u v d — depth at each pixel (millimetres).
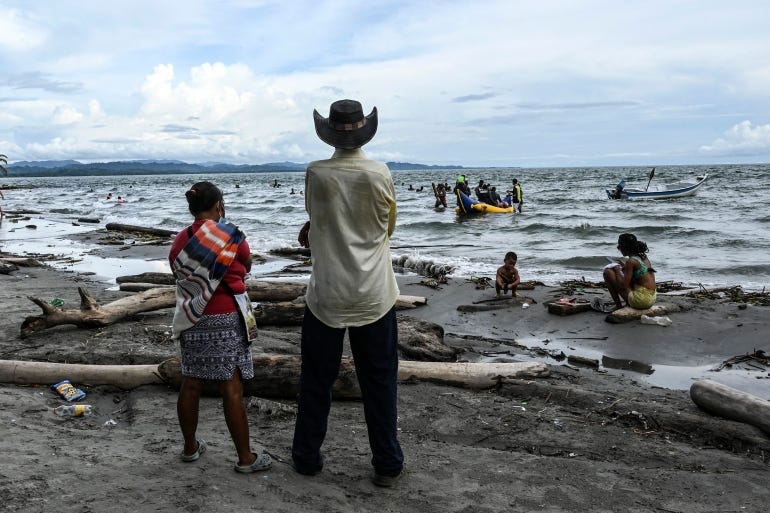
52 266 14094
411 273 13469
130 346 6223
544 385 5438
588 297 10156
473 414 4863
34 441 3615
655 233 19422
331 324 3180
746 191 41469
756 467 4027
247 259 3309
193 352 3199
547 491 3508
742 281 12031
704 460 4121
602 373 6559
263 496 3082
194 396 3299
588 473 3799
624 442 4410
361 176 3059
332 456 3834
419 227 23047
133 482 3074
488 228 22422
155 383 5129
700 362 7031
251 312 3361
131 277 10820
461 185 28000
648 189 36688
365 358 3303
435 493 3395
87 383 5145
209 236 3133
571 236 19828
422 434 4457
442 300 10289
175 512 2789
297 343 6809
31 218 30641
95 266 14227
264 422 4441
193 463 3414
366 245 3162
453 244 18734
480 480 3613
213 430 4156
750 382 6305
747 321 8227
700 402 4945
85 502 2805
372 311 3186
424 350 6387
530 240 19234
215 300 3191
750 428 4523
